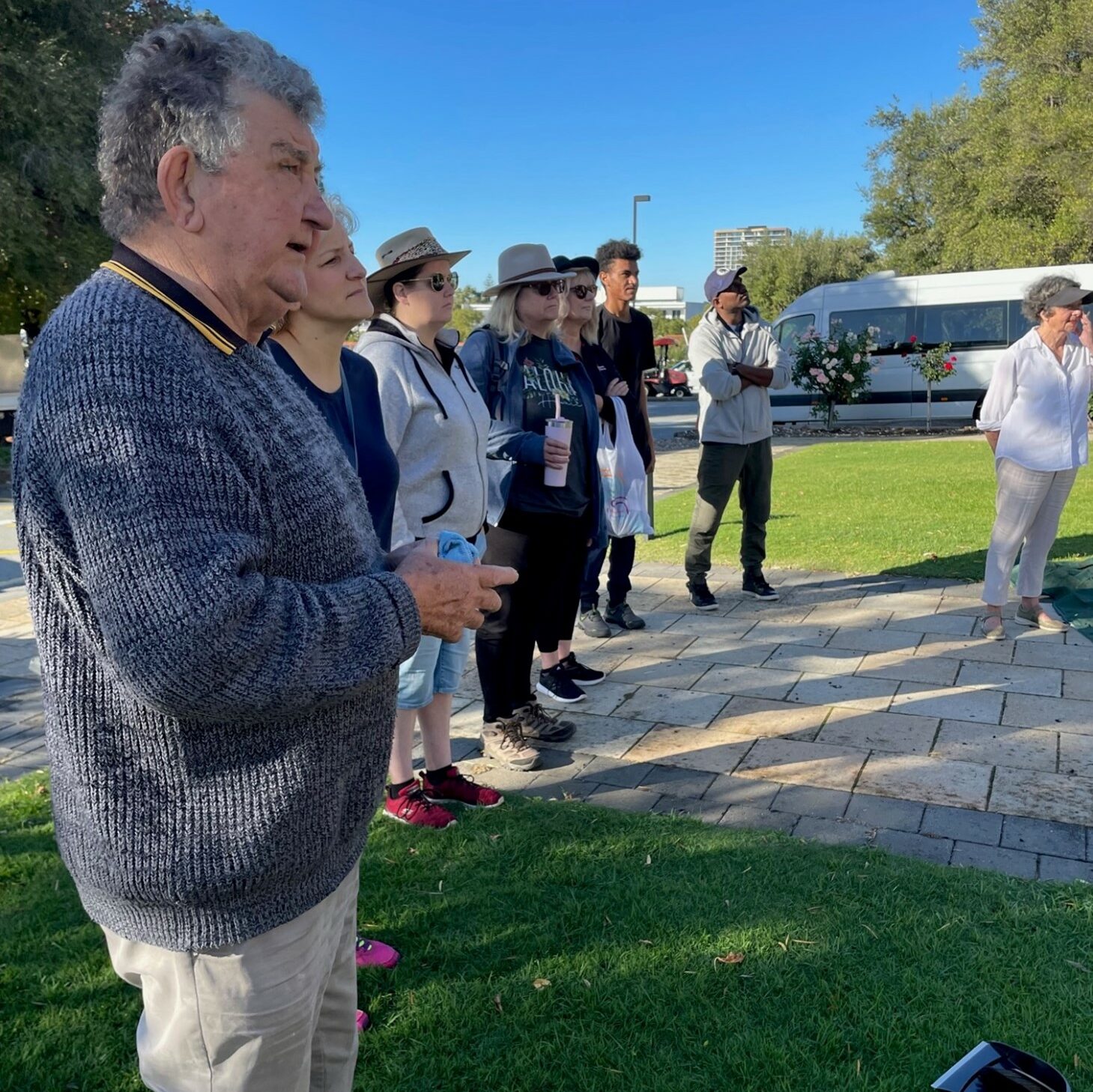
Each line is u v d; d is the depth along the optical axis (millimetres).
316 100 1205
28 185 14664
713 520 5609
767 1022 2158
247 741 1119
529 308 3627
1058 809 3148
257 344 1304
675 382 37000
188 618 958
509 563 3529
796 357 19172
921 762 3531
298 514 1146
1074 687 4215
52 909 2689
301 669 1048
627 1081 2004
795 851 2889
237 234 1136
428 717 3230
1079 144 20578
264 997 1233
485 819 3145
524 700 3756
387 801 3152
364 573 1256
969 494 9398
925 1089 1944
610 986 2297
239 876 1147
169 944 1181
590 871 2805
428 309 2889
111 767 1102
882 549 7074
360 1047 2137
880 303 18984
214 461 1034
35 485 1015
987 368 18188
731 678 4531
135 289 1101
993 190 22594
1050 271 17625
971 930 2443
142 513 967
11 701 4660
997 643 4859
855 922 2502
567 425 3408
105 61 16172
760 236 50469
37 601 1077
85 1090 2033
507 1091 2000
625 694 4375
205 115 1085
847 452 14266
